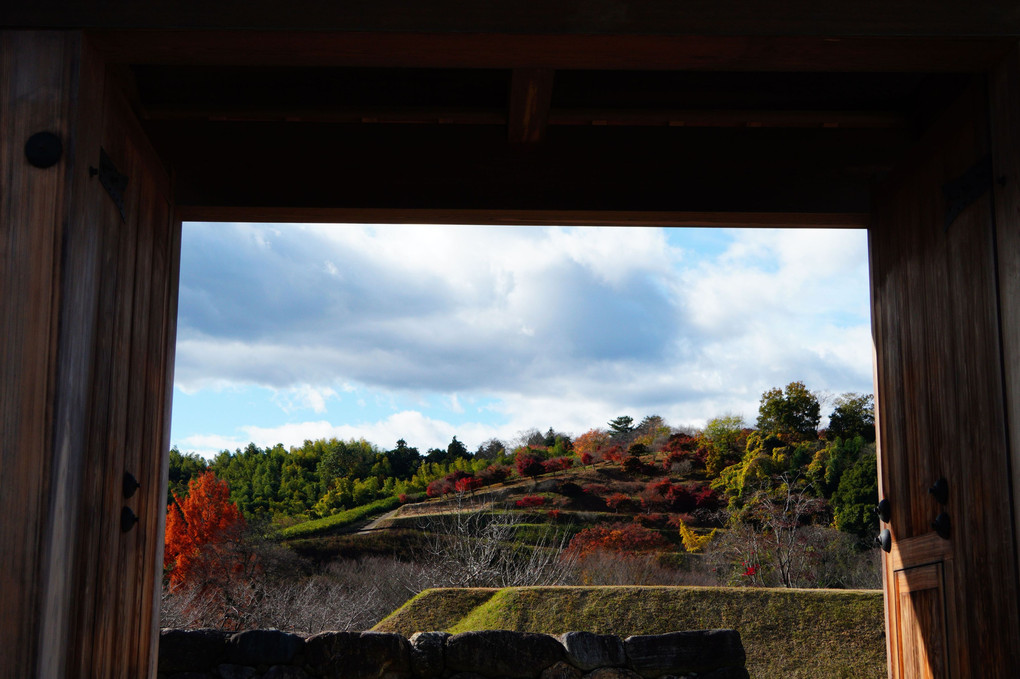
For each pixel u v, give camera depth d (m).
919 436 2.71
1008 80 2.12
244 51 2.13
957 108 2.44
